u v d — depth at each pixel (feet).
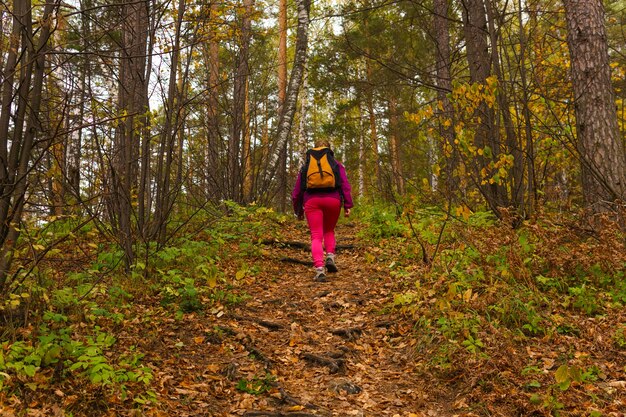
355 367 13.35
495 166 20.49
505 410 10.60
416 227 24.62
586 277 16.57
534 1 25.21
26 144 11.89
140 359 12.22
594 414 9.74
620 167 20.39
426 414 10.92
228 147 32.40
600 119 20.76
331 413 10.92
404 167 58.13
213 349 13.87
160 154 19.56
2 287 11.57
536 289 15.30
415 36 47.96
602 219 16.49
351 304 17.75
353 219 39.04
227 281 19.13
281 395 11.49
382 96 53.72
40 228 12.78
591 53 21.13
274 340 14.84
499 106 23.15
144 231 19.13
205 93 29.66
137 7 18.80
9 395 9.50
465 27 27.89
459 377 12.03
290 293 19.21
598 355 12.44
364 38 51.01
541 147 22.71
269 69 41.32
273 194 38.01
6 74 11.75
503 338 12.77
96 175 17.34
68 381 10.32
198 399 11.12
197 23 21.81
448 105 27.02
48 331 11.57
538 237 17.62
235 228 26.66
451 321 13.69
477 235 19.02
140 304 15.87
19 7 11.80
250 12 31.81
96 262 16.79
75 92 15.57
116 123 16.47
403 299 15.74
